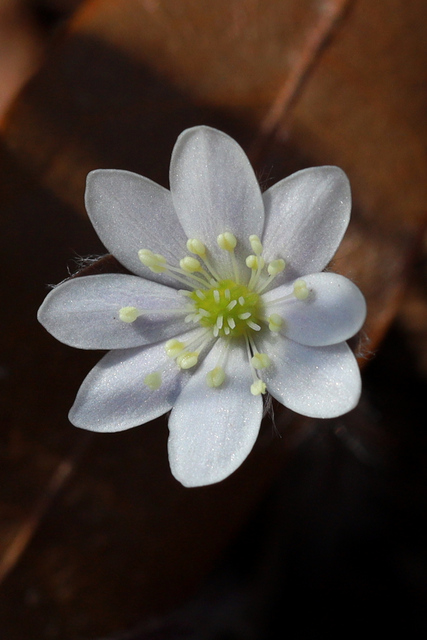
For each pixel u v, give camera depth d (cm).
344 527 16
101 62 16
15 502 15
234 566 17
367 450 16
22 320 15
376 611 16
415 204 15
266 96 15
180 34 16
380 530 16
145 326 14
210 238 14
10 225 15
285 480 17
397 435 16
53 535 15
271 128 15
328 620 16
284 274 14
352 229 15
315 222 14
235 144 14
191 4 16
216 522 16
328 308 14
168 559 16
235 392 14
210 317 15
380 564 16
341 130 15
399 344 16
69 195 15
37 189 15
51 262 15
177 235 14
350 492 17
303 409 14
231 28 16
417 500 16
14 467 15
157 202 14
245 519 16
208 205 14
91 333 14
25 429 15
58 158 16
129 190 14
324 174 14
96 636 16
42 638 15
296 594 16
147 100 16
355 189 15
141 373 14
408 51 15
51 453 15
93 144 16
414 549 16
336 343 14
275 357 14
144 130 16
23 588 15
